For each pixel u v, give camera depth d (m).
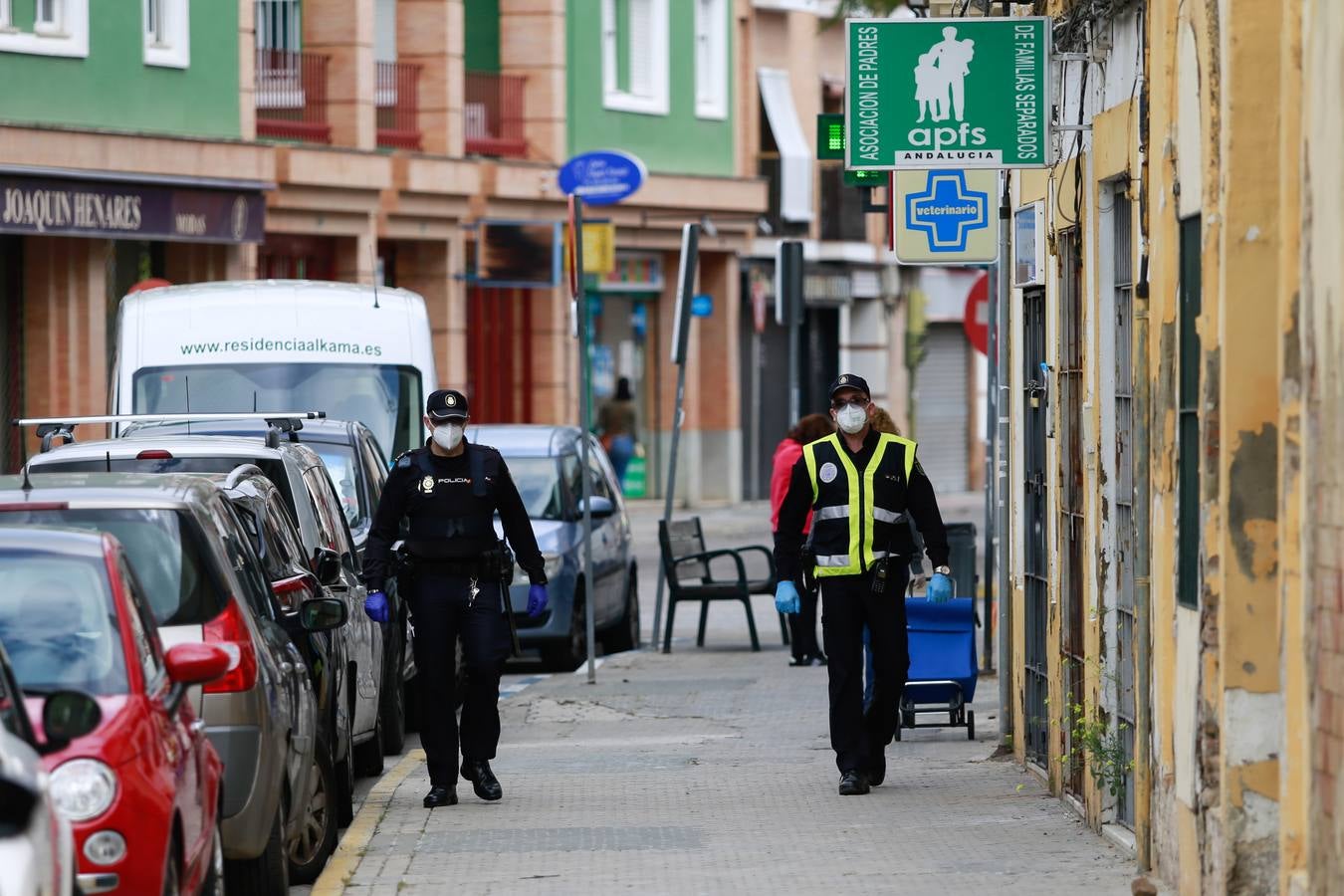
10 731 23.94
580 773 48.16
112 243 100.06
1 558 28.64
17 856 20.28
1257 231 29.42
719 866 36.84
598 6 133.75
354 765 48.69
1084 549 39.69
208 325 66.56
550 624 68.75
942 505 152.75
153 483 33.72
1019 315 45.75
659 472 143.50
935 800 42.84
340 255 113.38
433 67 120.69
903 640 43.69
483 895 34.91
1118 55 36.97
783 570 43.91
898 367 164.50
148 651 28.61
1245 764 29.72
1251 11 29.20
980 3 46.62
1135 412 34.78
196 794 28.03
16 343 96.31
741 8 149.75
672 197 138.75
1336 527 26.19
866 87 39.25
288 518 41.72
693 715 57.78
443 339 121.19
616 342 139.62
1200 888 30.95
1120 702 37.81
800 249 74.69
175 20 101.31
